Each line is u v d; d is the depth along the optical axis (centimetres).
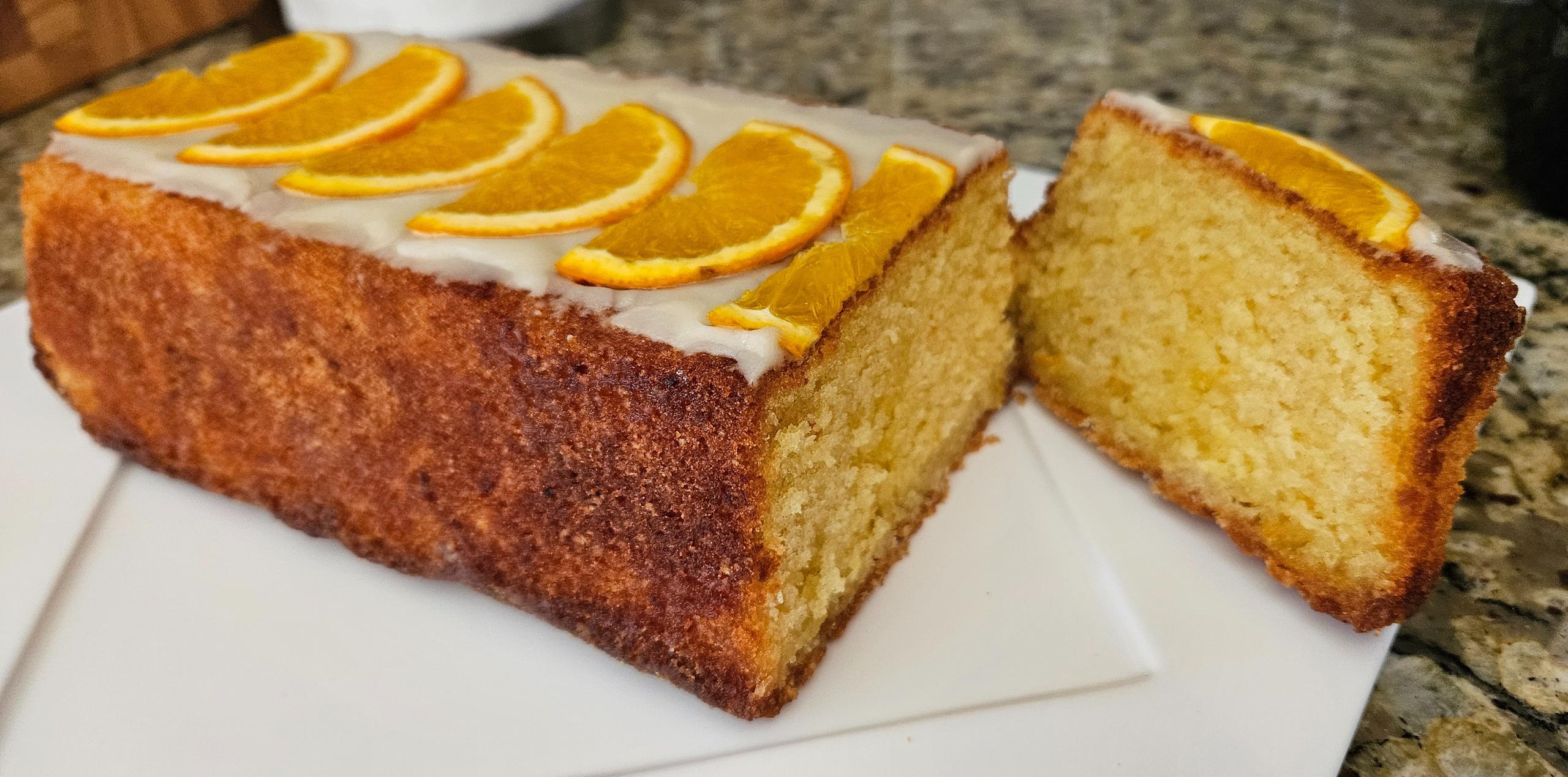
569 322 25
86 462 33
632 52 54
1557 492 30
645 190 28
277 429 31
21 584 30
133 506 32
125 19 50
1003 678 27
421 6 45
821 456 27
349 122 31
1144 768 25
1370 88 49
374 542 30
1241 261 29
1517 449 31
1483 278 26
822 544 28
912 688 27
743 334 24
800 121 32
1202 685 27
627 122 31
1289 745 25
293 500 31
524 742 26
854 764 26
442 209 28
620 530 27
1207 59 52
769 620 26
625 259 26
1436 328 26
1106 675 27
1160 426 32
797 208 27
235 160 30
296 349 29
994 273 33
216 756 26
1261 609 29
